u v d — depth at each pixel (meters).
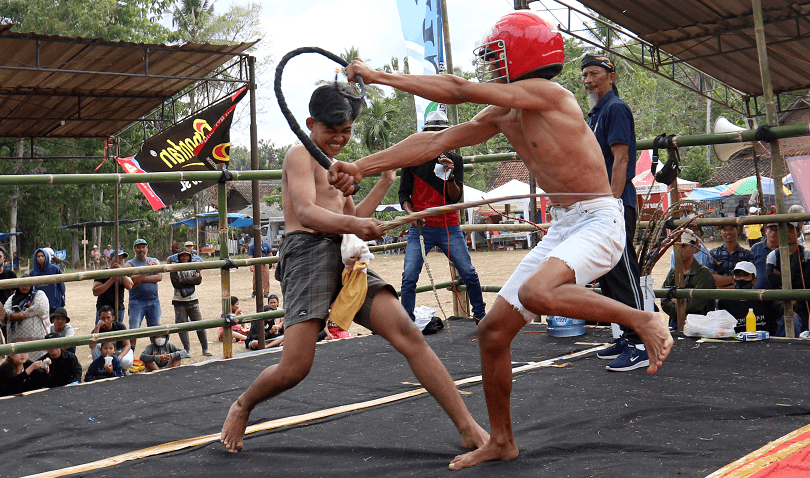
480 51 2.48
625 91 30.62
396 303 2.77
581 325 5.34
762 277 5.64
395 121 29.55
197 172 4.93
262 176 5.18
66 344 4.38
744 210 22.59
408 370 4.29
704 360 4.14
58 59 10.43
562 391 3.58
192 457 2.80
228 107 10.05
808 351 4.23
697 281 5.30
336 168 2.41
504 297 2.48
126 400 3.85
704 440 2.65
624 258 4.21
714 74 12.87
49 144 28.17
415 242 5.75
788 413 2.98
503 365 2.49
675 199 4.97
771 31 10.65
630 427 2.88
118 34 26.25
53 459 2.86
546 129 2.45
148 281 8.84
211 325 4.95
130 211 34.34
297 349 2.73
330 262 2.77
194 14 33.66
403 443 2.84
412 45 6.82
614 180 4.24
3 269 8.93
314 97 2.72
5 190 31.30
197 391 4.02
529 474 2.37
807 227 12.56
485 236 31.14
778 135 4.54
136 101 13.30
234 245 41.53
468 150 29.09
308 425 3.18
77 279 4.37
